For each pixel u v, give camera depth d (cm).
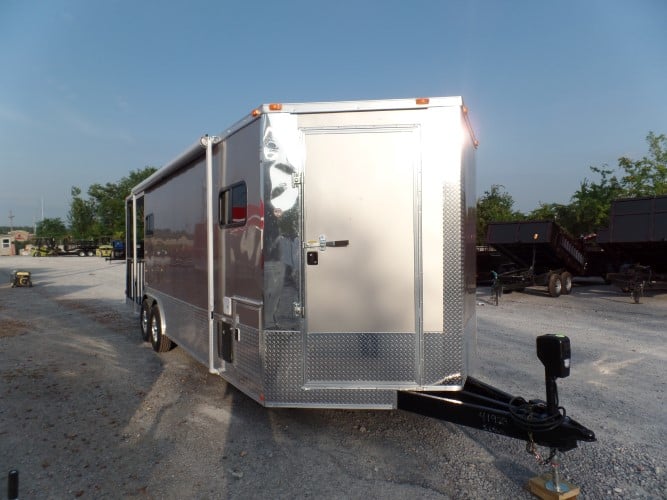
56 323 1036
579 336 876
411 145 378
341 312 384
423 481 353
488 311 1180
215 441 423
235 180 441
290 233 385
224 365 471
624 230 1342
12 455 398
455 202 377
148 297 806
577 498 329
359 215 381
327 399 384
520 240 1463
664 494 334
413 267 379
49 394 552
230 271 453
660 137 2339
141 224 905
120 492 341
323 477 359
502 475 361
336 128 382
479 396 378
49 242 5275
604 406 507
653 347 786
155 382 595
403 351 380
